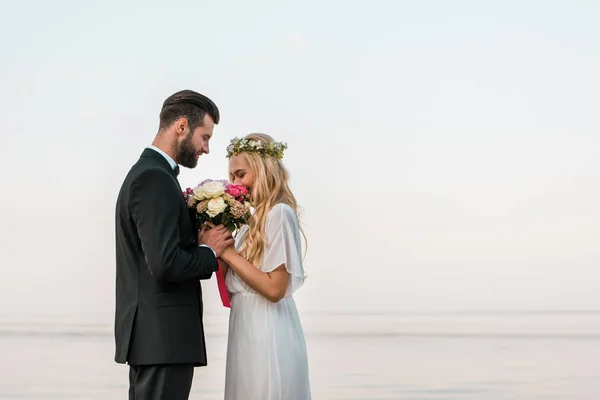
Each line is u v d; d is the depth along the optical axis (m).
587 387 7.08
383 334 10.18
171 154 3.24
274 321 3.39
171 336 3.14
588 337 9.91
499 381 7.33
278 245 3.35
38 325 10.37
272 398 3.35
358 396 6.73
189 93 3.28
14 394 6.73
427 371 7.80
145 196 3.06
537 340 9.71
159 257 3.01
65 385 7.10
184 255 3.07
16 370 7.69
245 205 3.31
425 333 10.24
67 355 8.46
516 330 10.47
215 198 3.24
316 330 10.55
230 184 3.34
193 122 3.24
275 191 3.44
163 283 3.16
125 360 3.15
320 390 6.95
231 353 3.44
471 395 6.77
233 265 3.31
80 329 10.15
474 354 8.77
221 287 3.50
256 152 3.46
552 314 12.01
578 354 8.73
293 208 3.50
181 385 3.18
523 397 6.64
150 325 3.13
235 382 3.40
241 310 3.42
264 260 3.37
